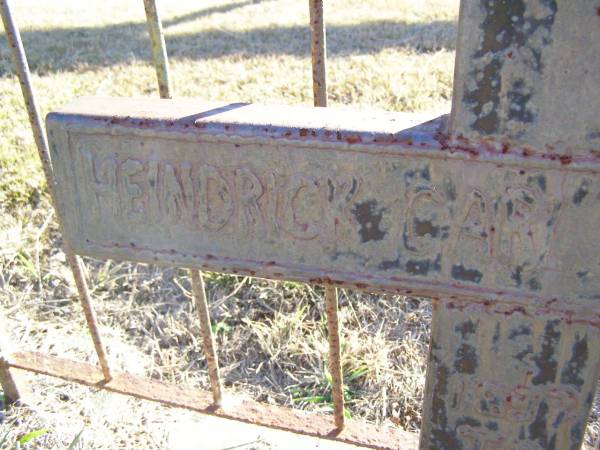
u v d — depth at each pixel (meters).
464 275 1.41
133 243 1.58
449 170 1.30
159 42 1.51
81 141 1.48
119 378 2.17
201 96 4.35
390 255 1.43
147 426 2.30
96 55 5.34
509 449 1.65
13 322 2.79
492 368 1.53
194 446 2.23
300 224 1.45
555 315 1.41
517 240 1.34
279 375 2.63
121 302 2.96
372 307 2.85
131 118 1.42
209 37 5.64
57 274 3.05
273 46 5.32
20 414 2.33
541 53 1.16
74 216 1.59
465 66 1.21
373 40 5.29
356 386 2.54
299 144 1.34
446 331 1.51
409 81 4.39
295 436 2.26
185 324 2.85
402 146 1.29
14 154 3.70
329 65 4.70
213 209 1.48
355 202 1.39
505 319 1.44
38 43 5.64
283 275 1.52
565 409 1.54
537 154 1.24
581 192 1.26
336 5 6.33
